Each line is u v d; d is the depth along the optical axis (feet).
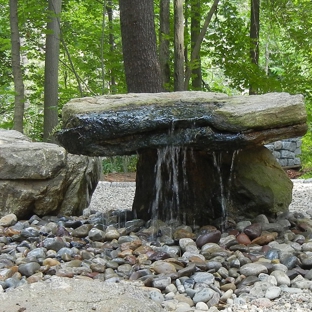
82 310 8.68
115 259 12.70
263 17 49.98
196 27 43.01
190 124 13.87
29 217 19.12
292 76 39.63
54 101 41.63
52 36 41.50
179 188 15.75
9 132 22.43
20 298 9.21
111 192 31.94
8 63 52.70
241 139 13.43
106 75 47.44
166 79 39.17
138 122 14.08
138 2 28.25
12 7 35.06
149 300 9.41
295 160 45.29
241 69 39.91
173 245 14.30
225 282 11.18
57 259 13.12
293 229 15.70
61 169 19.38
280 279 10.96
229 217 15.92
